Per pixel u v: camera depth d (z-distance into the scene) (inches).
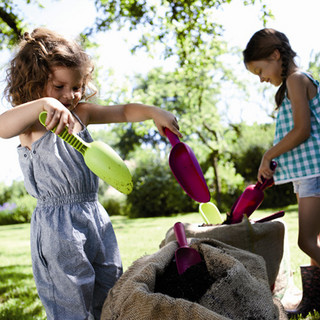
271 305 50.7
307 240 73.7
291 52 77.2
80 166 57.0
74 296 54.1
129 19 217.6
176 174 62.8
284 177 76.1
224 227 70.4
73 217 56.1
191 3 202.4
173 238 73.4
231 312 47.4
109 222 61.3
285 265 81.5
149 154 535.2
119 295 47.4
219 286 47.6
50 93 56.2
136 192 509.7
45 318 84.8
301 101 72.0
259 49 76.7
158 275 52.6
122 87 284.7
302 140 72.3
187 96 453.1
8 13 202.4
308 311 75.9
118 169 48.8
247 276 50.1
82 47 62.0
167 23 214.8
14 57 58.2
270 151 74.5
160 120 63.9
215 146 491.8
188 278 52.3
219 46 294.8
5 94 60.7
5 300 106.9
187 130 461.1
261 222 77.7
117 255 60.8
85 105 65.0
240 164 533.3
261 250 71.2
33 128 56.5
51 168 55.9
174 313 42.9
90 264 55.9
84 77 61.1
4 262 183.5
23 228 484.1
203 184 62.9
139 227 305.7
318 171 72.8
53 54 55.1
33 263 57.1
